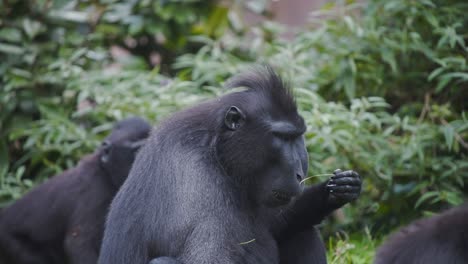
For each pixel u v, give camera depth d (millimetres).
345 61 15680
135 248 9758
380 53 15906
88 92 16281
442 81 14367
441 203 14719
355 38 15961
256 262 9734
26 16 18250
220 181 9711
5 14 18156
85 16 18797
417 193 14875
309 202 10570
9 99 17109
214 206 9445
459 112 15633
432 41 15906
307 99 14859
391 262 9898
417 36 15180
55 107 16812
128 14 19484
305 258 10727
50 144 16125
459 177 14484
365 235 14461
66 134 15969
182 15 19688
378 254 10188
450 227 9742
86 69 18250
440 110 14875
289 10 28406
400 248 9922
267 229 10266
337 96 16219
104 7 19781
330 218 15328
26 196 14789
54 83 17297
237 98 10109
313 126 14305
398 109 16141
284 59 16078
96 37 18672
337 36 16188
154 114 15633
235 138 9922
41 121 16234
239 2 21531
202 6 20688
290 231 10781
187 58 17453
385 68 16031
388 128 15117
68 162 16000
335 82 15883
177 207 9430
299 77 15703
